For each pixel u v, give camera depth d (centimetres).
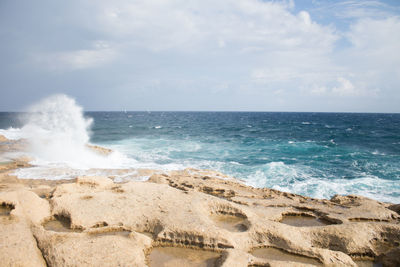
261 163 1814
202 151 2252
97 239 598
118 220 715
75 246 567
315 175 1544
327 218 825
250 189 1167
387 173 1589
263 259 556
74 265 509
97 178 1068
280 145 2594
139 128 4625
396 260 600
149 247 612
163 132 3894
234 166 1714
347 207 934
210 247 609
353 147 2488
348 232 680
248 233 664
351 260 585
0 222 671
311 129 4494
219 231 638
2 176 1283
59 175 1342
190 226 654
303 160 1919
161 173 1402
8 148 1927
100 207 773
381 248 666
